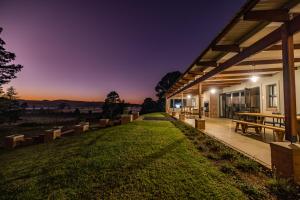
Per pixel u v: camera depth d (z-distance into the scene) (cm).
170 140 645
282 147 308
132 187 317
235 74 868
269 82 904
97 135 851
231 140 598
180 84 1245
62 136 1023
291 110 301
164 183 324
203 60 646
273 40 345
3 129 1992
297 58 603
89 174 383
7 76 2506
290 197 261
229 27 379
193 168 380
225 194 280
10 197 319
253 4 302
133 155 486
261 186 299
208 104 1764
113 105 4684
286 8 313
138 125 1085
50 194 313
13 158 629
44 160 525
